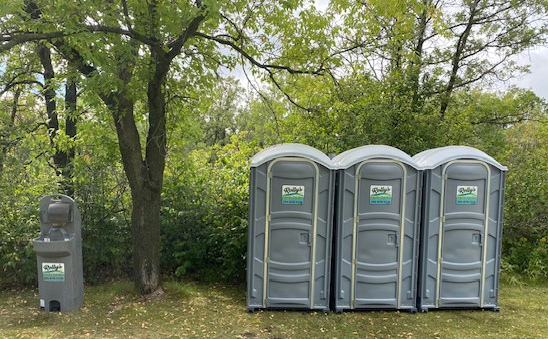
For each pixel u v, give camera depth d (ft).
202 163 25.36
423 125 27.02
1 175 21.17
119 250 21.58
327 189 17.56
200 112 23.61
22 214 20.84
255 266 17.47
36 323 16.07
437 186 17.95
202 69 20.83
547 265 24.57
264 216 17.38
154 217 19.33
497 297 18.58
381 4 20.29
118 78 16.29
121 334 15.01
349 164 17.42
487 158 18.12
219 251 22.71
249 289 17.48
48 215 17.02
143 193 19.06
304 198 17.47
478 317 17.60
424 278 18.03
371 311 17.98
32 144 22.30
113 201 22.25
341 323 16.51
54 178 22.68
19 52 24.98
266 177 17.31
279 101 24.88
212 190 23.41
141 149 21.15
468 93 37.58
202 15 15.98
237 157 25.76
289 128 27.17
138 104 22.03
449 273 18.16
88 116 21.45
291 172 17.30
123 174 22.85
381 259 17.78
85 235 21.35
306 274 17.60
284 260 17.51
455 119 29.58
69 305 17.38
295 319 16.78
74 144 22.75
